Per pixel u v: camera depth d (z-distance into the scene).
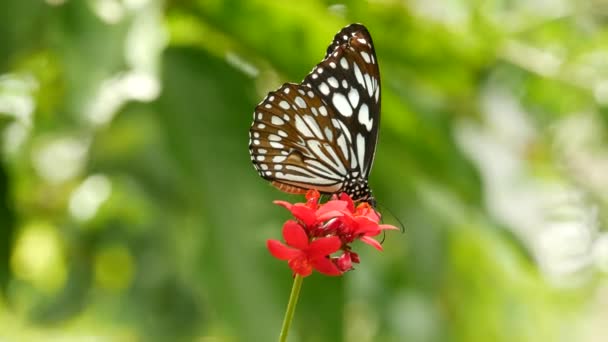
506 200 0.89
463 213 0.86
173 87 0.79
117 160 0.96
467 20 0.90
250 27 0.80
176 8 0.80
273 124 0.69
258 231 0.78
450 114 0.89
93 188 1.02
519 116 1.01
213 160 0.78
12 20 0.76
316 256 0.64
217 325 0.79
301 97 0.69
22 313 1.28
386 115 0.83
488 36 0.89
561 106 1.02
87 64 0.75
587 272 1.04
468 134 0.91
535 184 1.03
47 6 0.76
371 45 0.71
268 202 0.78
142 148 0.94
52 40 0.76
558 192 1.07
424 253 0.88
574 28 0.97
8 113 0.85
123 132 0.91
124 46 0.76
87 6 0.76
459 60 0.88
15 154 0.90
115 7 0.76
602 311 1.25
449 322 0.93
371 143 0.71
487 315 0.94
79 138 0.86
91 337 1.39
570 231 1.01
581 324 1.24
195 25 0.80
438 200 0.87
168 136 0.78
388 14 0.84
